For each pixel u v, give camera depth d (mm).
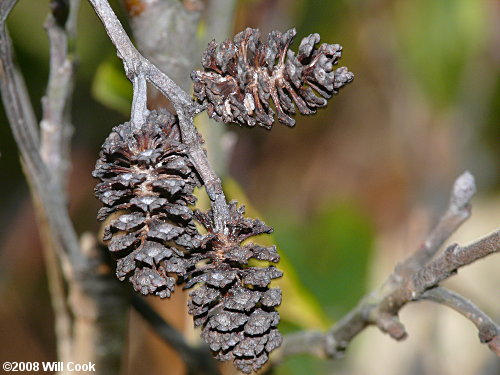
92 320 175
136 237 122
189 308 125
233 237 125
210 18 169
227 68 127
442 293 148
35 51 245
